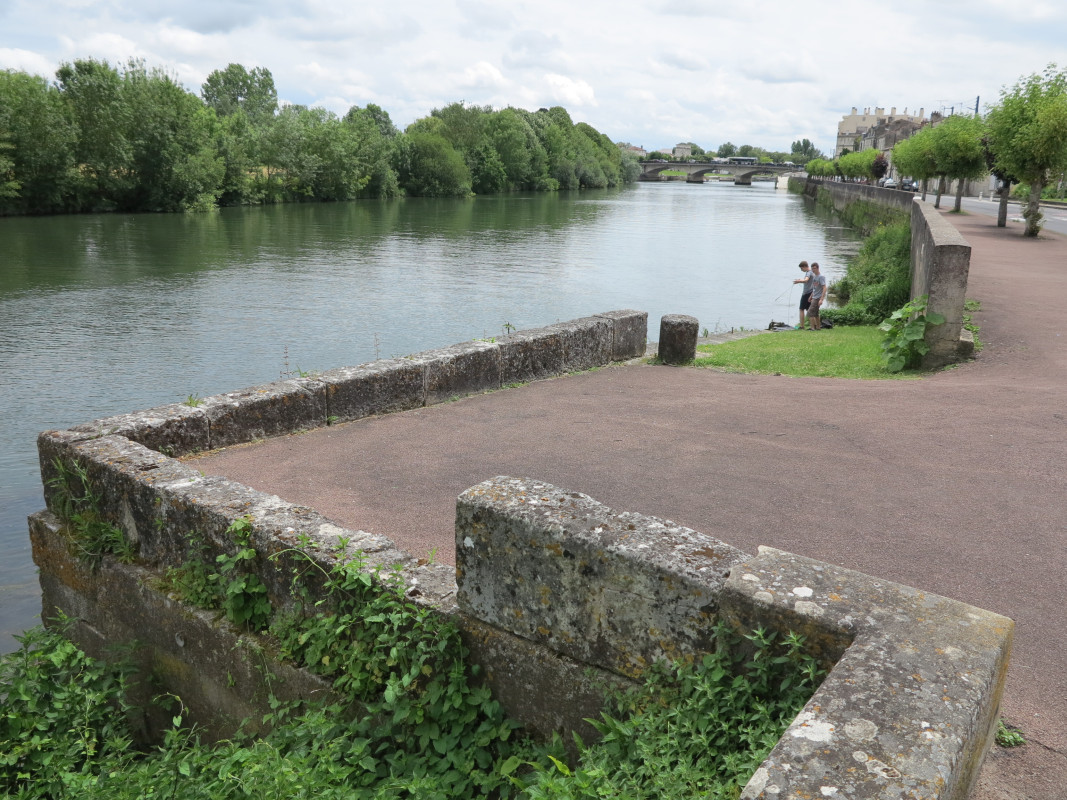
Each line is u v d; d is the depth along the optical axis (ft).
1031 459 22.00
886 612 8.89
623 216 239.30
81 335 71.51
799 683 8.96
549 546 10.97
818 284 61.82
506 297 95.86
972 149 129.08
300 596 13.82
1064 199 197.57
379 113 403.13
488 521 11.50
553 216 231.50
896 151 177.88
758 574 9.65
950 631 8.58
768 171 604.90
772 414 27.96
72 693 16.31
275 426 24.82
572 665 11.00
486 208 260.83
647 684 10.20
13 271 106.11
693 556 10.21
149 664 16.49
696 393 31.65
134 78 211.00
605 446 24.34
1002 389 30.25
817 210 292.40
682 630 10.00
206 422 22.91
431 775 11.57
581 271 118.93
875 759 6.91
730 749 9.14
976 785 9.84
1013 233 93.50
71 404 51.70
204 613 15.15
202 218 199.41
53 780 14.90
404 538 17.65
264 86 484.74
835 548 16.81
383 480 21.30
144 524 16.44
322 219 205.46
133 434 20.83
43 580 18.81
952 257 35.65
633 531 10.78
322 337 73.41
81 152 199.31
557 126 422.41
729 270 122.21
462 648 12.05
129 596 16.52
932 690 7.68
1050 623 13.70
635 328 39.73
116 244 140.46
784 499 19.69
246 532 14.32
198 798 12.68
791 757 7.05
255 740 14.12
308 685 13.65
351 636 13.12
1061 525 17.72
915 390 31.12
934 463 22.04
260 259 125.70
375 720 12.79
